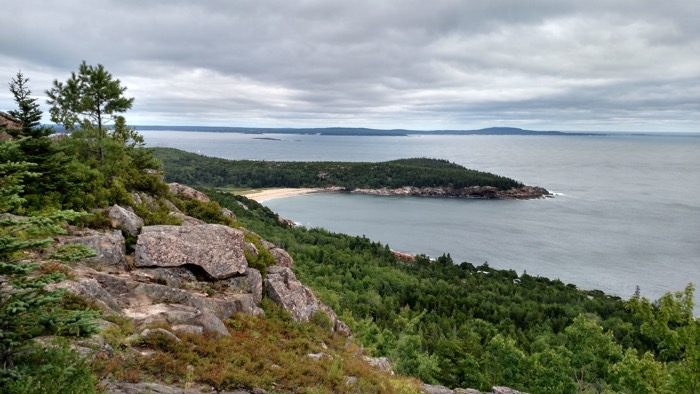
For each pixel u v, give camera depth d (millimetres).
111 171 33781
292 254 116312
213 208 37406
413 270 130875
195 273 22375
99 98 35656
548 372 38250
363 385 17906
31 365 10164
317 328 24172
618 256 164500
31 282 10172
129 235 23375
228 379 14562
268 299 24156
